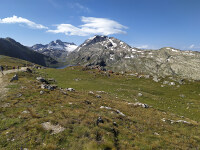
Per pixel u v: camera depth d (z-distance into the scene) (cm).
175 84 6794
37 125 1414
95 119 1681
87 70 10456
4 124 1470
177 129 1973
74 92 3619
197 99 4869
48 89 3183
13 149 1093
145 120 2161
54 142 1188
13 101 2189
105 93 4594
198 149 1417
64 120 1550
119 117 2031
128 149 1234
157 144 1388
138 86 6475
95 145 1170
